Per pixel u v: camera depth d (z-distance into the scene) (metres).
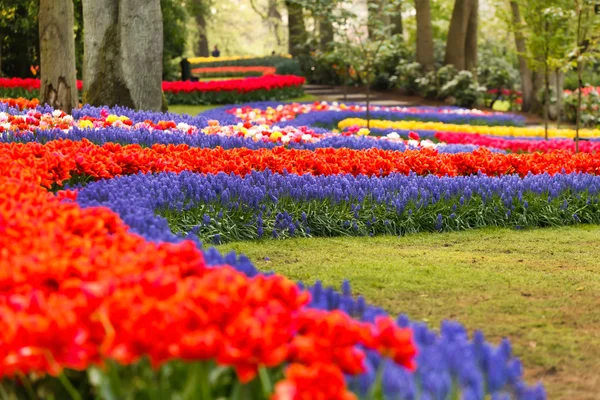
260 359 3.00
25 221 4.80
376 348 3.19
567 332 5.46
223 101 33.78
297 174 9.98
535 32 22.19
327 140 14.69
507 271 7.39
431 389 3.02
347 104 31.23
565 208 10.41
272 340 3.02
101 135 12.65
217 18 78.75
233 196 8.95
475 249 8.64
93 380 3.17
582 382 4.53
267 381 3.09
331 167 10.62
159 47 18.75
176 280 3.59
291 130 15.19
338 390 2.82
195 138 13.26
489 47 48.69
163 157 10.34
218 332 3.13
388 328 3.15
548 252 8.51
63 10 16.27
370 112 27.22
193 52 80.81
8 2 32.28
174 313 3.12
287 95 36.06
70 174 9.02
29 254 4.21
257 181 9.52
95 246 4.42
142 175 9.23
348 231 9.27
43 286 3.79
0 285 3.69
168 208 8.36
